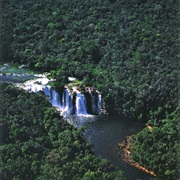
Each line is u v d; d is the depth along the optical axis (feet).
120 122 476.13
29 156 342.23
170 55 534.37
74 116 492.54
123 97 483.92
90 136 445.78
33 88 500.74
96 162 355.36
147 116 472.85
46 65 556.51
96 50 566.77
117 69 523.70
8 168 329.11
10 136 358.23
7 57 587.68
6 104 387.96
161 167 387.75
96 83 514.27
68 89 507.71
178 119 440.04
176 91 470.39
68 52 573.74
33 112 390.63
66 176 331.36
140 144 414.82
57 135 378.53
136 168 396.57
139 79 499.10
